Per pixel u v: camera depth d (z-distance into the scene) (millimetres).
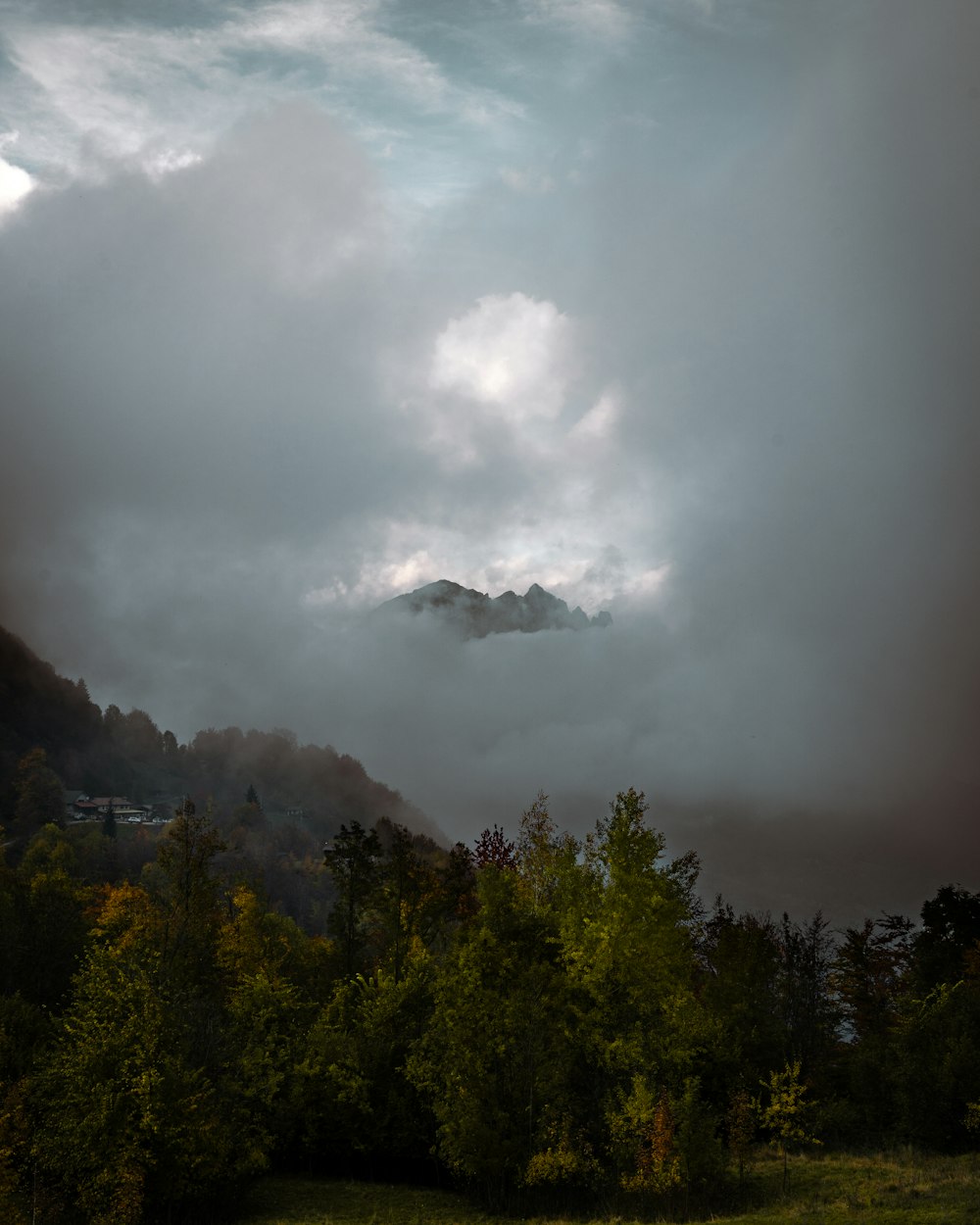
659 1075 33062
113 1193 30516
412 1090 38750
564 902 36906
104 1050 32219
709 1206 29906
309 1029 42219
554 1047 33344
